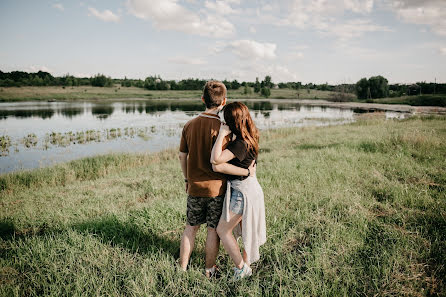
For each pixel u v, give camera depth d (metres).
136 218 3.57
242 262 2.30
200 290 2.18
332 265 2.45
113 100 69.50
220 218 2.31
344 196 4.01
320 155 6.99
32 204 4.96
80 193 5.55
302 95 101.94
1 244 3.13
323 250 2.58
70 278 2.33
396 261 2.35
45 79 114.25
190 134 2.29
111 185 6.15
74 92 88.00
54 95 76.62
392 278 2.22
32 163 10.72
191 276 2.35
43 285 2.26
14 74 128.00
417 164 5.52
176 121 25.12
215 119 2.25
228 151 2.08
